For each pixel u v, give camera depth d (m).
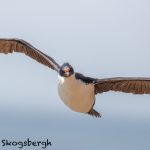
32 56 17.36
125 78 15.98
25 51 17.45
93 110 16.42
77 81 15.65
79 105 16.00
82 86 15.66
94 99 16.14
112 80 16.09
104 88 16.33
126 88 16.33
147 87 16.22
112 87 16.41
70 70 15.52
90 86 15.84
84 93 15.72
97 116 16.42
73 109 16.16
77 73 15.95
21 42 17.28
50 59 16.89
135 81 16.09
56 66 16.62
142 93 16.36
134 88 16.30
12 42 17.36
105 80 15.98
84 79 15.88
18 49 17.48
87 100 15.92
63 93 15.73
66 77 15.49
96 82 15.95
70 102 15.88
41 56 17.03
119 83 16.28
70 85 15.54
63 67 15.59
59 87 15.73
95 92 16.34
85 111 16.28
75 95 15.68
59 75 15.68
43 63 17.11
